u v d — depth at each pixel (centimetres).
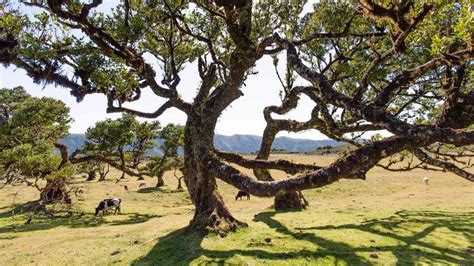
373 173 5347
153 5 1605
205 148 1207
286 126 2119
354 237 1459
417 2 725
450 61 622
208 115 1677
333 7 1753
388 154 673
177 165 4878
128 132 4184
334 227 1658
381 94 748
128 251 1423
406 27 692
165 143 5450
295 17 1762
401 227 1650
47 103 3847
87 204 3991
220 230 1498
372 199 2966
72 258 1400
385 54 800
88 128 4091
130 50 1622
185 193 4841
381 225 1683
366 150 696
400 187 3825
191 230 1567
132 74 1648
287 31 1800
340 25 1734
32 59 1384
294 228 1639
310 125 1919
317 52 2014
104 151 4153
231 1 1447
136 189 5369
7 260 1443
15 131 3662
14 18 1376
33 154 3166
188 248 1354
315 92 1817
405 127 655
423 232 1549
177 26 1697
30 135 3809
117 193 4869
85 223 2769
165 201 4247
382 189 3709
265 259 1192
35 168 3047
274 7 1716
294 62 905
